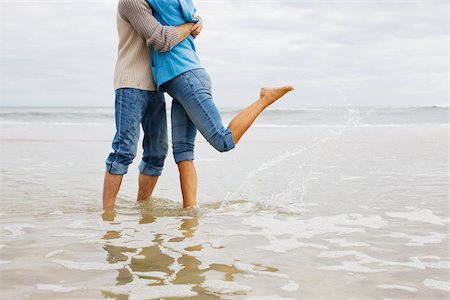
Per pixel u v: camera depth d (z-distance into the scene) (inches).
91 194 154.3
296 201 140.7
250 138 425.7
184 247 91.6
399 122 739.4
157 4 126.6
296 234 102.2
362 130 548.4
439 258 85.3
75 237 98.4
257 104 130.7
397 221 114.0
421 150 306.2
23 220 114.8
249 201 141.5
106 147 336.5
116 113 131.8
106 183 132.3
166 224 111.5
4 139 399.2
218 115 129.2
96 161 251.9
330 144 354.9
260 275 75.9
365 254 87.6
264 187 166.1
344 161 246.1
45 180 182.7
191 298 66.2
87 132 513.0
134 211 128.1
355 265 81.3
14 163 239.5
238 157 269.6
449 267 80.4
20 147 332.2
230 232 103.8
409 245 93.4
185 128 134.7
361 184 170.6
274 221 114.8
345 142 371.6
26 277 73.8
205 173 202.7
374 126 647.1
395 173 199.8
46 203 137.6
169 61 128.2
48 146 341.7
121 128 131.0
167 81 129.3
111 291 68.3
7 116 873.5
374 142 370.3
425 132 501.4
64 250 88.8
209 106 128.2
